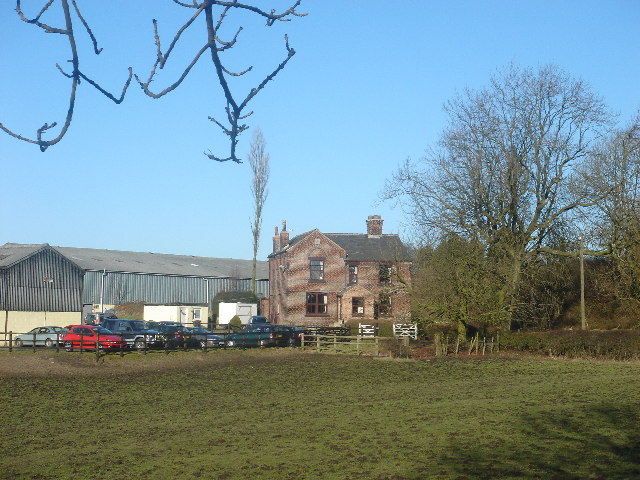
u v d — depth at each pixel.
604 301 53.94
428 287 47.00
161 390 30.02
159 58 4.84
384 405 23.39
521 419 18.95
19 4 4.41
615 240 47.16
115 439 18.97
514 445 15.70
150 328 51.50
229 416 22.41
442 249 46.88
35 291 57.50
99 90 4.79
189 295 79.19
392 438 17.14
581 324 49.91
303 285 68.12
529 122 48.09
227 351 46.00
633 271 47.81
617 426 17.50
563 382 29.22
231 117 5.21
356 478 13.48
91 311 68.50
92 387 30.98
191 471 14.66
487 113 48.12
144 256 84.50
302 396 27.58
